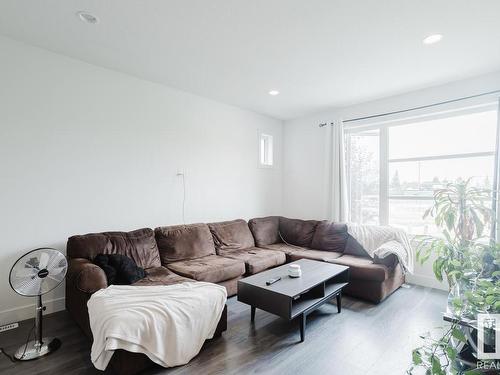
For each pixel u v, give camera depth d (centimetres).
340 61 289
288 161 524
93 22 224
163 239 322
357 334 237
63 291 281
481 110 329
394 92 378
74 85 287
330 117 463
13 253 253
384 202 407
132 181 330
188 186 386
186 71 316
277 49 265
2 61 247
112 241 279
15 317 255
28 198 261
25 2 199
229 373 185
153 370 186
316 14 212
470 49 263
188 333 195
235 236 396
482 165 330
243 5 201
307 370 189
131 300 194
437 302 304
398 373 187
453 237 318
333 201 438
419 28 229
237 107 449
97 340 176
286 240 451
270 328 246
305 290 229
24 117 258
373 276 300
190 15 213
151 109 347
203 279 279
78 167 290
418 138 380
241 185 458
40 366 191
